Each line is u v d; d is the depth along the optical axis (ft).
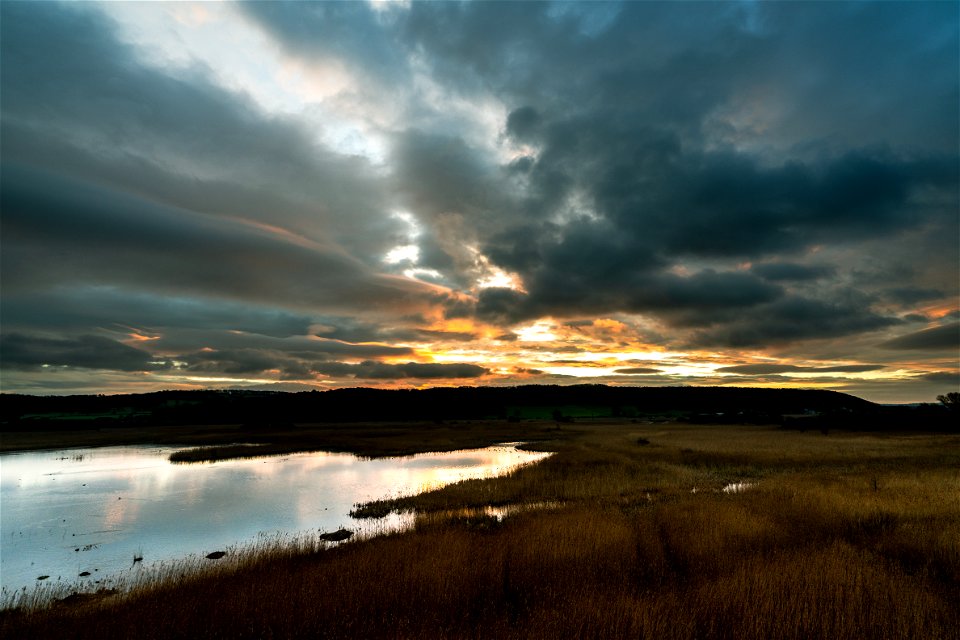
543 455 162.09
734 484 87.40
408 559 38.96
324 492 93.45
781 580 29.43
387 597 31.76
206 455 161.79
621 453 134.72
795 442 162.20
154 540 61.77
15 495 92.89
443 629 26.61
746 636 23.32
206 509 78.89
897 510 51.93
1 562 53.88
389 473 120.57
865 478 77.30
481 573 35.70
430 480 108.27
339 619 29.01
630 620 24.68
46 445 204.54
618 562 37.88
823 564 32.35
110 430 295.69
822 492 62.28
